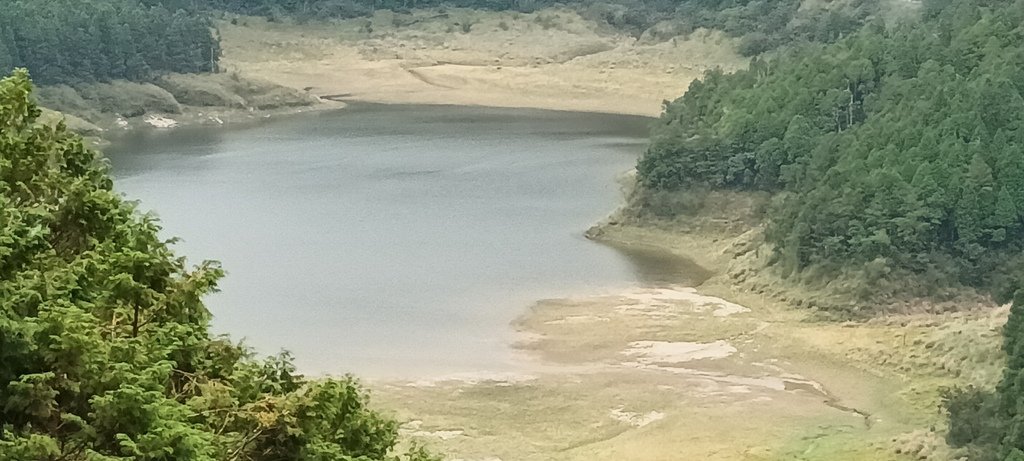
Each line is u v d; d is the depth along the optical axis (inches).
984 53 4817.9
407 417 2886.3
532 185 5669.3
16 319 989.8
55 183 1293.1
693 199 4758.9
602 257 4461.1
